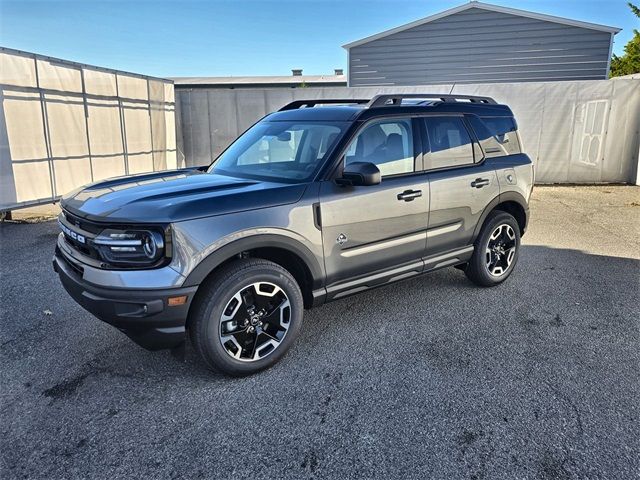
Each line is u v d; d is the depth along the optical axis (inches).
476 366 125.3
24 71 303.6
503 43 573.6
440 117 161.6
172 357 130.3
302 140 144.6
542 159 451.2
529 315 158.4
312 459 91.2
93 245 108.3
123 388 115.8
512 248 187.2
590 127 438.3
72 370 124.2
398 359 129.3
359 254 136.9
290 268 132.1
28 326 150.2
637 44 1002.1
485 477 86.1
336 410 106.3
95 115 367.2
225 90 465.7
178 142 482.6
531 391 113.3
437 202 154.4
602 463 89.2
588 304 167.5
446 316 157.8
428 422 101.9
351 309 164.1
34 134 314.5
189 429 100.2
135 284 103.7
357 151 137.3
